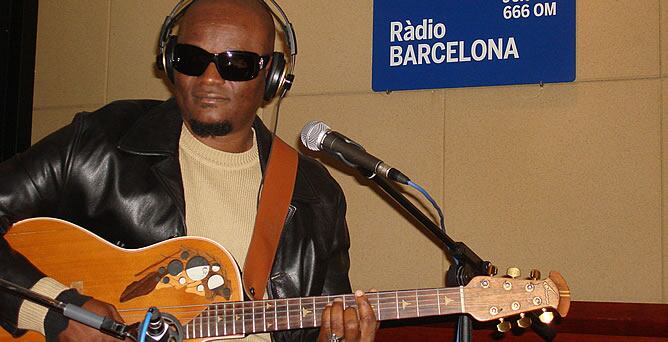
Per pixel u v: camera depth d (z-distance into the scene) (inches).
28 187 93.8
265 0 147.3
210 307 89.9
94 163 97.4
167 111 103.8
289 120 143.5
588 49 128.0
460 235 130.6
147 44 154.7
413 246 134.0
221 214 99.4
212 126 98.9
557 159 127.3
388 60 137.6
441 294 86.7
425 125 135.3
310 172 107.7
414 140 135.6
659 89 124.2
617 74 126.3
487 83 131.1
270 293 100.1
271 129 144.4
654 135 123.5
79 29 158.7
